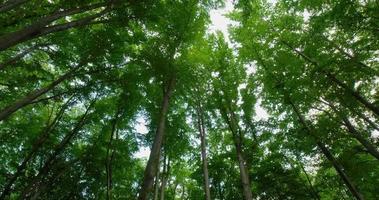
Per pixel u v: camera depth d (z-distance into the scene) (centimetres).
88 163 1778
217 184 2102
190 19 1440
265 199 1736
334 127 1278
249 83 1602
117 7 987
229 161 2106
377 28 1033
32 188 1641
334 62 1133
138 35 1413
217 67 1628
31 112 1908
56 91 1452
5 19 914
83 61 1315
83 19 922
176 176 2339
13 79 1318
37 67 1252
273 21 1708
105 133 1836
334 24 1123
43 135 1680
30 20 1070
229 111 1537
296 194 1680
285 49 1552
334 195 1995
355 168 1264
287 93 1372
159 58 1310
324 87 1202
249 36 1698
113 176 1920
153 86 1571
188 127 1866
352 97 1210
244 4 1096
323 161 1473
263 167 1725
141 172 2094
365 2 1114
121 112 1748
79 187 1794
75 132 1814
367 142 1192
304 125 1370
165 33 1445
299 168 1833
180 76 1403
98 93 1762
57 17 834
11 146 1727
